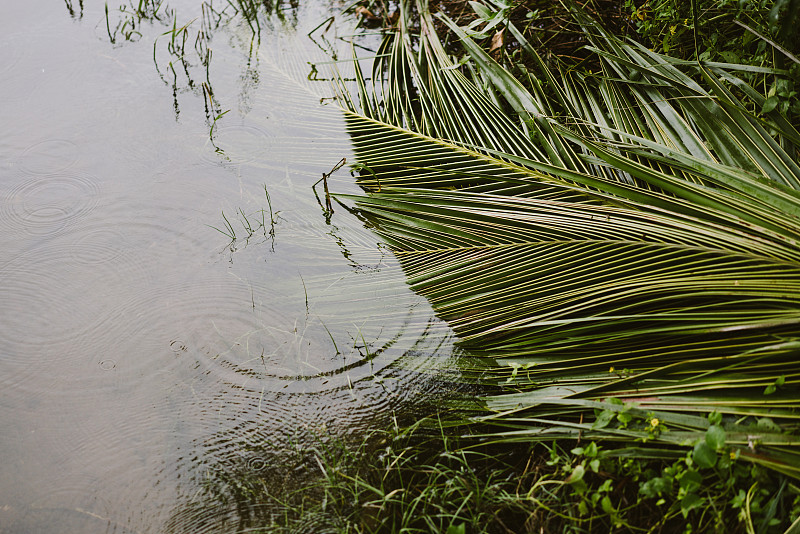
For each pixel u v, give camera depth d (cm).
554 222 307
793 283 244
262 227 370
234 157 420
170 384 289
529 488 242
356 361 297
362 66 510
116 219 373
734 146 323
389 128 422
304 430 271
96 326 314
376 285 331
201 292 332
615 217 297
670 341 258
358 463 257
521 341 286
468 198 344
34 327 314
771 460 213
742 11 368
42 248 355
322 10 589
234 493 249
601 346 270
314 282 336
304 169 408
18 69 498
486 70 422
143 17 573
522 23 495
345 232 365
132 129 442
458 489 240
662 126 350
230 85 491
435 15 500
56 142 429
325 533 234
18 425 273
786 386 228
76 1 591
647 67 378
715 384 235
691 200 294
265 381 290
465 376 286
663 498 225
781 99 337
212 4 597
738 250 263
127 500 248
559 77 441
